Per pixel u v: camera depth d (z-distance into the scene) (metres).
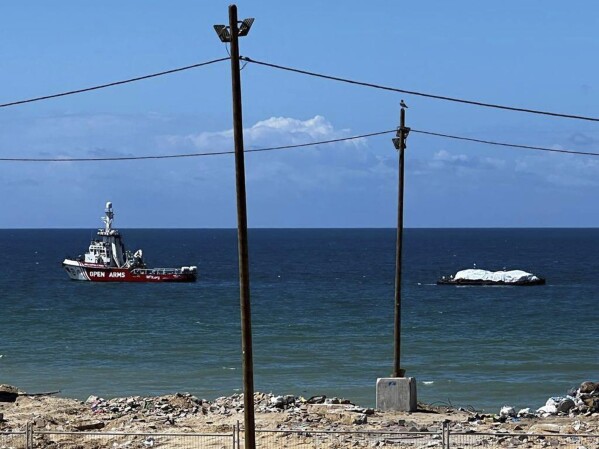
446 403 47.25
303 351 69.94
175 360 65.44
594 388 40.25
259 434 29.62
